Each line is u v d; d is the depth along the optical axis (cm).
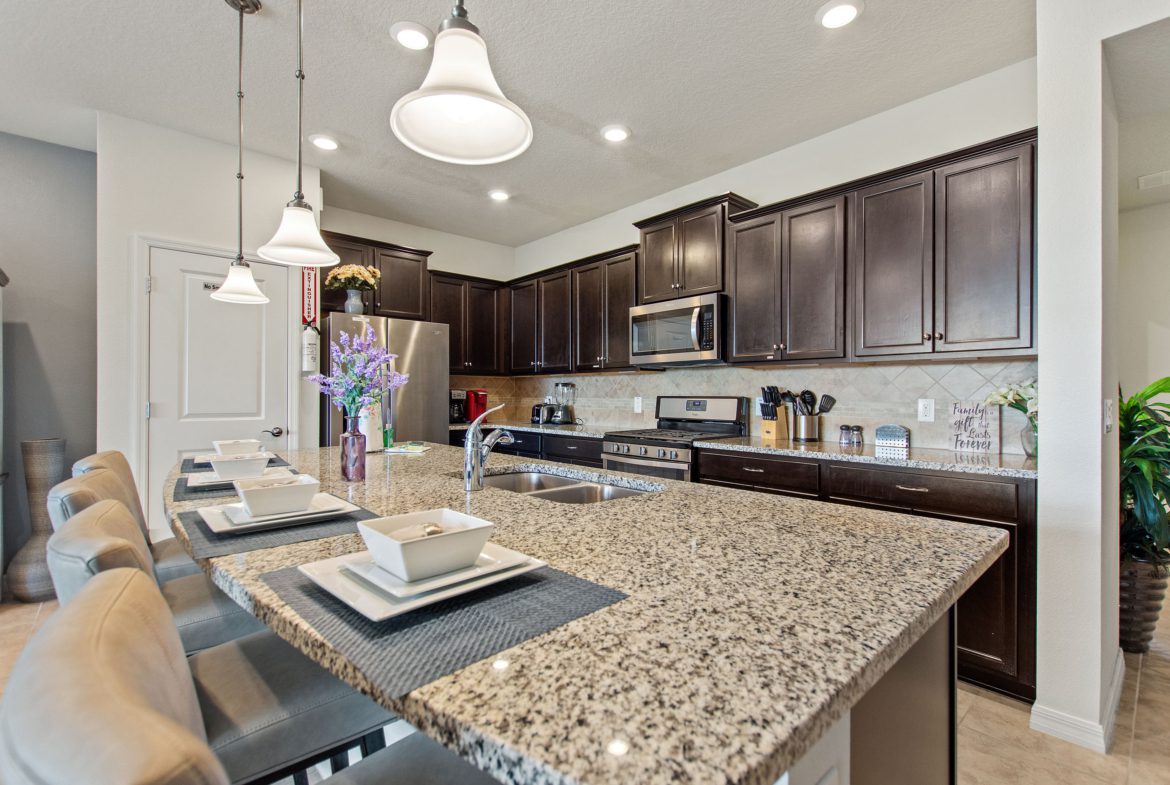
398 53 234
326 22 215
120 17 212
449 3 204
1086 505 172
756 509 132
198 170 309
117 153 287
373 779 74
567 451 390
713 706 50
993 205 220
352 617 70
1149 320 389
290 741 96
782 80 255
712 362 324
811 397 299
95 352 331
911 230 243
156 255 297
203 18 213
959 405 251
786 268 288
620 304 392
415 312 424
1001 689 199
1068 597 176
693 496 148
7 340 309
